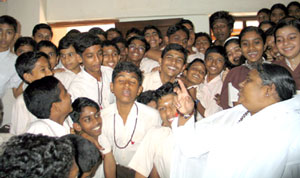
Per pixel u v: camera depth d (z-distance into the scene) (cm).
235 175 123
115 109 188
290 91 124
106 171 173
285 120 119
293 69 183
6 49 265
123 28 462
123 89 174
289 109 121
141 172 162
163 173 162
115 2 477
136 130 183
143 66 295
